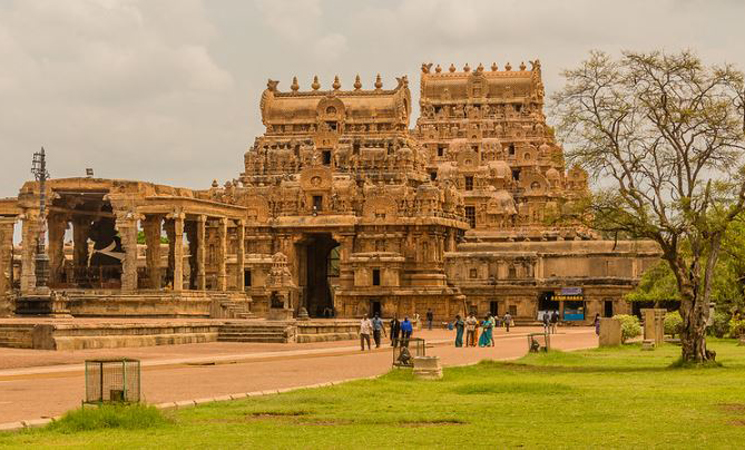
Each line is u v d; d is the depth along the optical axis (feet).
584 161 236.22
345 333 365.20
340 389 168.25
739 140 229.04
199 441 114.42
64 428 120.26
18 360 225.15
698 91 232.32
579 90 236.43
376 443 115.65
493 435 122.01
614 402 155.12
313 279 639.35
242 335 328.08
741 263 328.70
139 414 124.67
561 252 592.19
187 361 231.30
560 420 135.23
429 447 113.60
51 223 458.09
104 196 429.79
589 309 576.20
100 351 265.75
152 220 444.55
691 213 225.56
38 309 343.67
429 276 589.32
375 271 585.22
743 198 228.84
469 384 176.55
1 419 127.44
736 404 151.94
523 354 281.54
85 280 466.70
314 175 613.93
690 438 120.67
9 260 445.78
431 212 598.34
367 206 603.67
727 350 297.74
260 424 128.57
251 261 577.84
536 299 582.76
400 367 197.67
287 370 209.97
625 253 578.25
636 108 233.35
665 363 245.86
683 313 231.09
